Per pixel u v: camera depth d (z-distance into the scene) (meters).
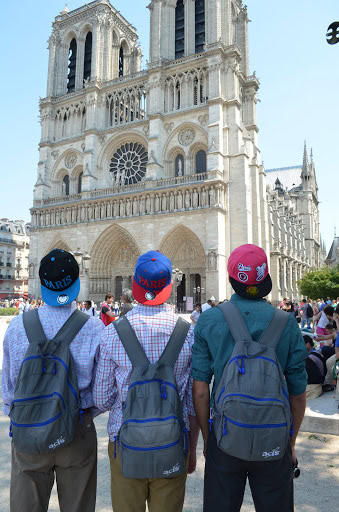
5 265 119.38
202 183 57.84
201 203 58.28
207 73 63.12
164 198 61.75
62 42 81.62
